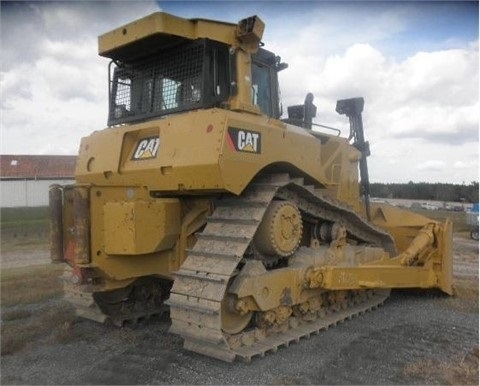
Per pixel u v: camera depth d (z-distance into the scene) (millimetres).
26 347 4965
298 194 5457
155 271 5066
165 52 5363
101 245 4641
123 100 5809
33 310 6379
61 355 4727
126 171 5145
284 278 5051
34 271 9039
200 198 5203
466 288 7906
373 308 6660
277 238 4957
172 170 4641
